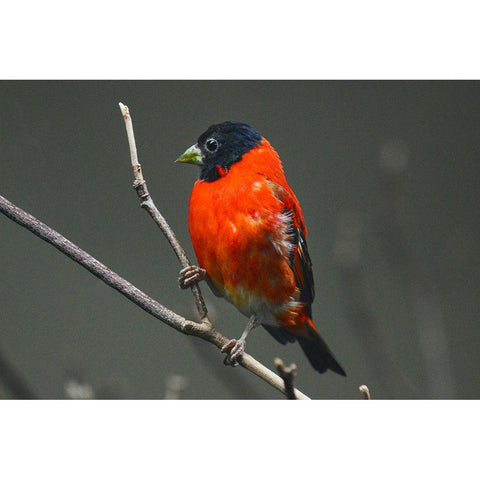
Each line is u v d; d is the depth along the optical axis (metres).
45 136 10.80
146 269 10.68
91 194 10.80
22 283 10.59
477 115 10.82
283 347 10.23
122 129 10.85
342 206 10.58
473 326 9.88
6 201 6.07
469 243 10.05
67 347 10.37
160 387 10.08
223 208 7.21
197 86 10.92
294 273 7.46
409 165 10.52
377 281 9.60
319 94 11.02
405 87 10.98
